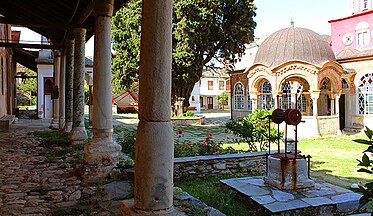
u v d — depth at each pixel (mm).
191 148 8141
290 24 18328
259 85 17781
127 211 3090
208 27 18375
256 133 9312
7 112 21594
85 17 8039
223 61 21719
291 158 5453
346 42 20406
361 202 1917
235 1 19594
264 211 4609
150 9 3025
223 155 7164
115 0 6867
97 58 6125
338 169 8406
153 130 2980
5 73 19625
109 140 6105
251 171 7145
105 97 6121
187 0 17578
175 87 20875
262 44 18203
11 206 4379
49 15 10039
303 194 5145
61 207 4391
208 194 5516
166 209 3000
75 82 9141
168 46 3064
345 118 18062
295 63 15570
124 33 19219
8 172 6207
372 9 19047
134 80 21141
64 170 6402
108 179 5703
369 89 16969
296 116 5555
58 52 15031
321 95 19312
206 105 49781
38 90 22172
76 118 9242
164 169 3000
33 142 10164
